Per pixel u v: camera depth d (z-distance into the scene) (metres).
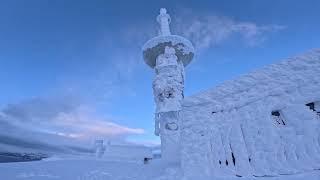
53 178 22.50
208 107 18.02
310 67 14.51
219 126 16.89
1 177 22.08
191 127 18.05
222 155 15.91
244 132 15.51
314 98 13.63
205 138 17.14
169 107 26.88
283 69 15.42
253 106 15.88
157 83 28.09
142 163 32.50
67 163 34.81
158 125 28.38
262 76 16.19
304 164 12.56
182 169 17.16
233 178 14.39
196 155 16.95
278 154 13.67
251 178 13.73
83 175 24.16
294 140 13.41
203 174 15.97
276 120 14.68
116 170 26.39
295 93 14.44
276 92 15.18
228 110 16.98
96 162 36.62
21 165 31.98
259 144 14.59
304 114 13.62
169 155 25.70
